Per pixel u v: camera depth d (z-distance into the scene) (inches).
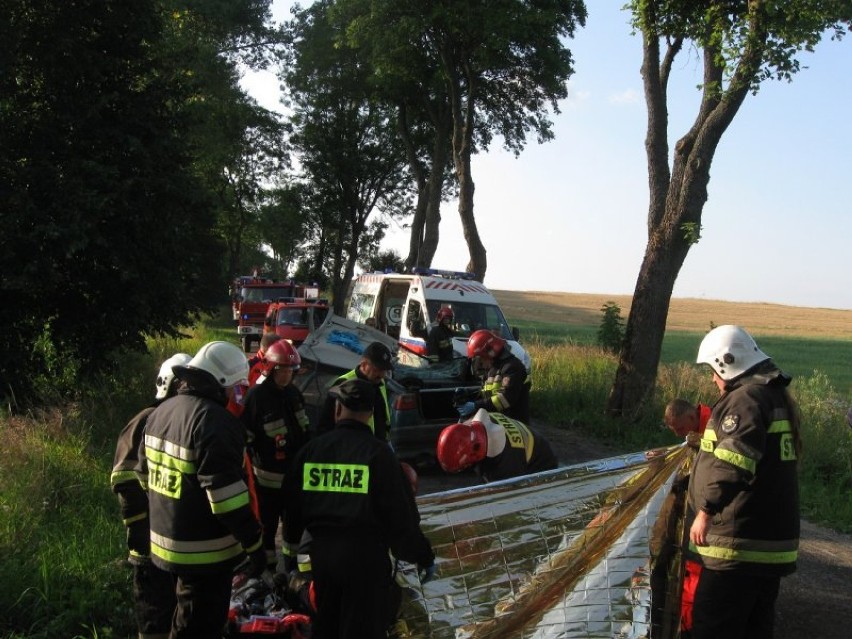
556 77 1019.9
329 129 1662.2
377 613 134.3
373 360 226.7
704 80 471.5
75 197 386.6
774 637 195.3
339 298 1749.5
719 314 3294.8
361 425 141.0
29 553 212.5
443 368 374.3
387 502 133.8
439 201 1109.1
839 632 199.8
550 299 3607.3
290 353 203.6
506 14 877.2
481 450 173.2
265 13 1421.0
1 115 406.3
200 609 138.5
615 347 799.7
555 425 489.4
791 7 397.1
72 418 362.6
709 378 518.0
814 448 386.3
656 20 469.4
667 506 165.9
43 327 428.1
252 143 1723.7
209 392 139.6
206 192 454.9
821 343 2118.6
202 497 135.9
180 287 441.7
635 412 473.1
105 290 425.1
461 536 158.6
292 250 1932.8
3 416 371.6
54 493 264.2
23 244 381.1
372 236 1838.1
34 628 177.9
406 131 1214.3
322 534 134.9
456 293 585.6
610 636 156.5
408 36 946.1
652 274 479.2
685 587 161.5
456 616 155.1
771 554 142.2
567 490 164.6
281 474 204.5
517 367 263.1
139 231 420.8
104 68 431.5
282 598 170.9
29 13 420.5
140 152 418.9
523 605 157.9
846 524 301.0
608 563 161.5
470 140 952.3
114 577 201.9
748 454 136.3
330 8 1057.5
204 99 1304.1
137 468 152.6
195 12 1245.1
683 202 471.8
